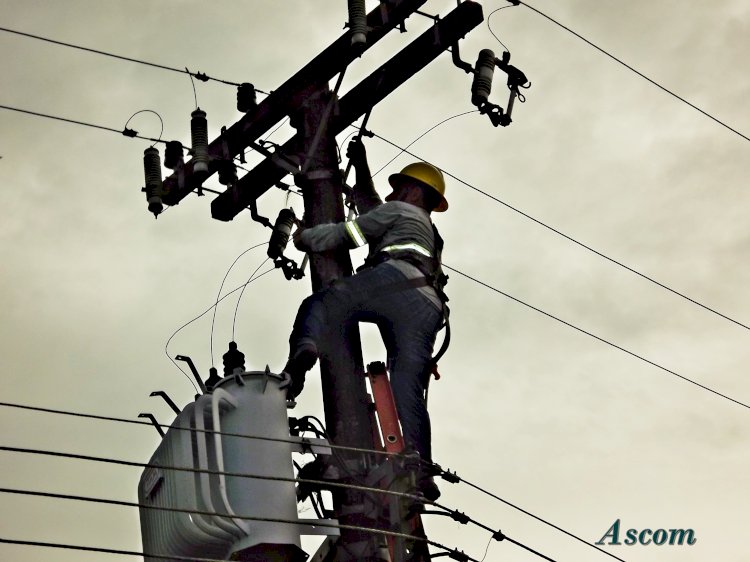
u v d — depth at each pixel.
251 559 10.98
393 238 12.24
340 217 12.64
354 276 12.05
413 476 11.38
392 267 12.07
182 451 11.21
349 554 11.30
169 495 11.24
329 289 12.01
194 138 13.07
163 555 11.21
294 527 11.12
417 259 12.16
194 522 11.02
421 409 11.80
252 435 11.30
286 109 13.11
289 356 11.84
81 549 9.61
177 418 11.37
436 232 12.48
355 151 13.01
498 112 13.17
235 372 11.52
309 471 11.68
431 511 11.31
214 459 11.23
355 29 12.49
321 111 12.99
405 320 11.99
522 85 13.33
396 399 11.79
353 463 11.57
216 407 11.25
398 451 11.64
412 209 12.39
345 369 11.88
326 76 13.09
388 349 12.03
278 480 10.89
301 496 11.62
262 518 10.59
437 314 12.11
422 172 12.77
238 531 10.99
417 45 12.97
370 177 13.04
